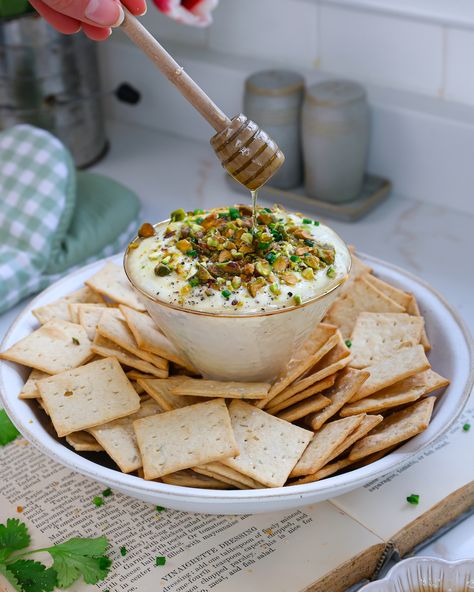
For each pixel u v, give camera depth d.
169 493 0.88
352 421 0.97
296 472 0.93
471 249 1.52
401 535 0.94
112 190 1.61
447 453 1.05
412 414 0.99
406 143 1.64
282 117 1.60
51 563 0.93
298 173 1.68
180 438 0.95
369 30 1.65
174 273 0.97
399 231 1.58
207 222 1.04
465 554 0.95
